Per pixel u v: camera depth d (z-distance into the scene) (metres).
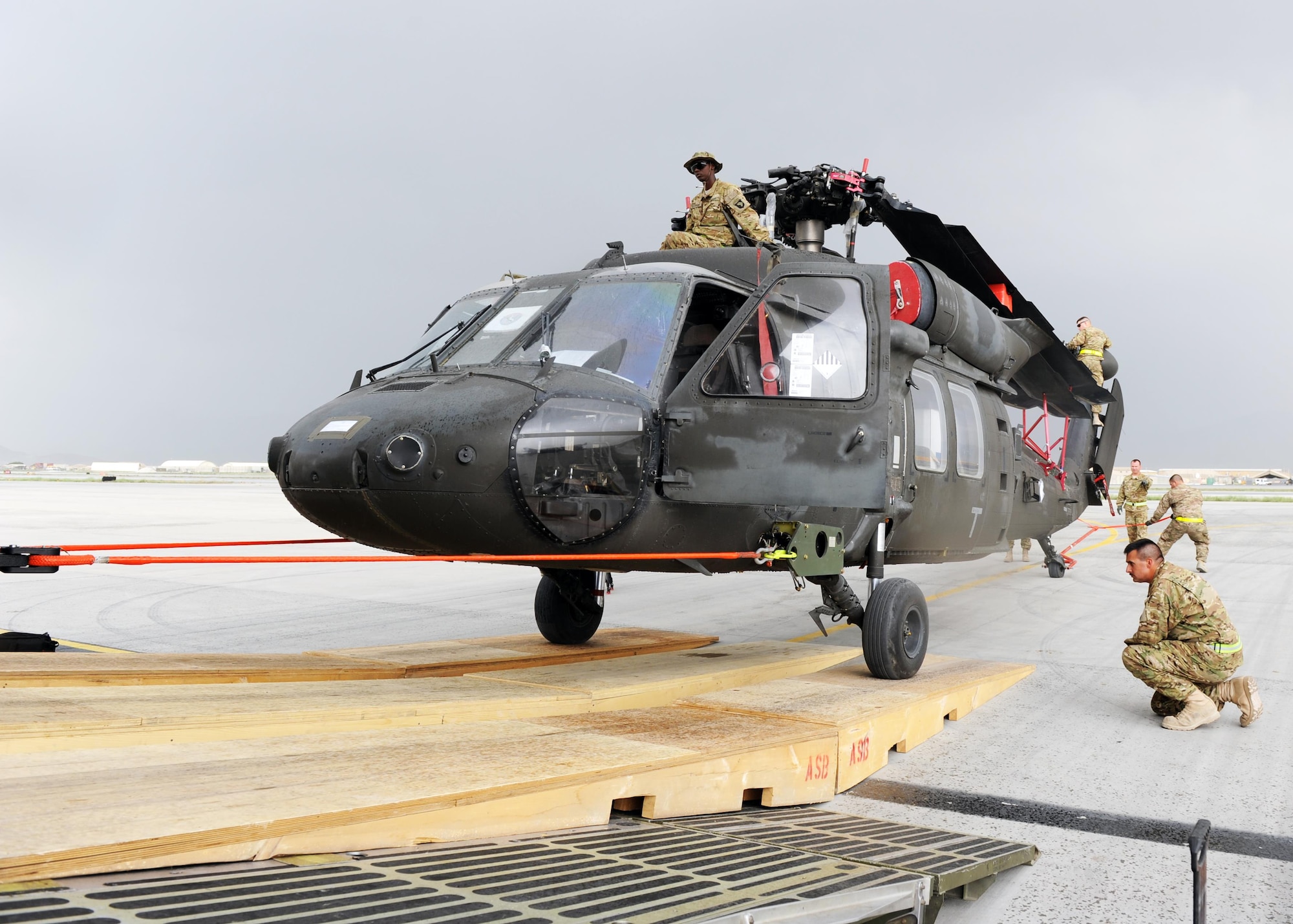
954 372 7.16
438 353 5.41
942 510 6.59
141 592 10.67
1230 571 13.70
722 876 2.55
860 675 5.88
